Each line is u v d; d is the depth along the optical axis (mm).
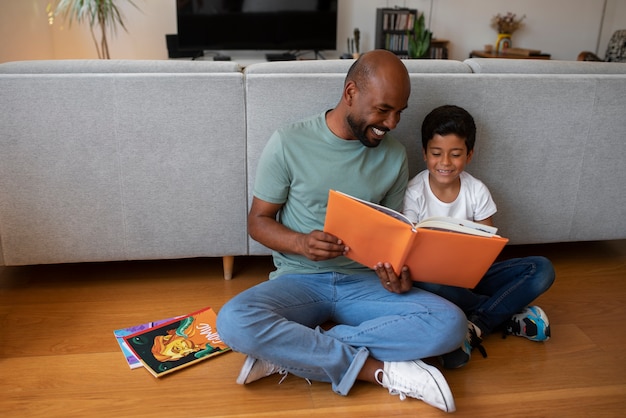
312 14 4508
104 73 1545
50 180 1601
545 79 1688
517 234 1866
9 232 1640
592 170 1819
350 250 1269
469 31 4992
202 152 1624
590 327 1580
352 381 1242
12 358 1368
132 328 1501
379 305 1348
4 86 1495
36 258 1676
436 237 1187
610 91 1731
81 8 3756
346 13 4762
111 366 1351
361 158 1402
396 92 1239
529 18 5039
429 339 1236
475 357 1434
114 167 1608
